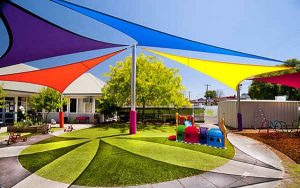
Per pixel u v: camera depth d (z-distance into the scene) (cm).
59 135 1388
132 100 1363
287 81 1338
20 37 679
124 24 749
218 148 980
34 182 587
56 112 2372
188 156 834
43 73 1198
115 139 1185
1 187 556
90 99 2405
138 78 1722
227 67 1077
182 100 2050
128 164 730
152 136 1280
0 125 1962
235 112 1789
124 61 1888
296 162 759
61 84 1471
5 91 1817
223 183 566
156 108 2403
